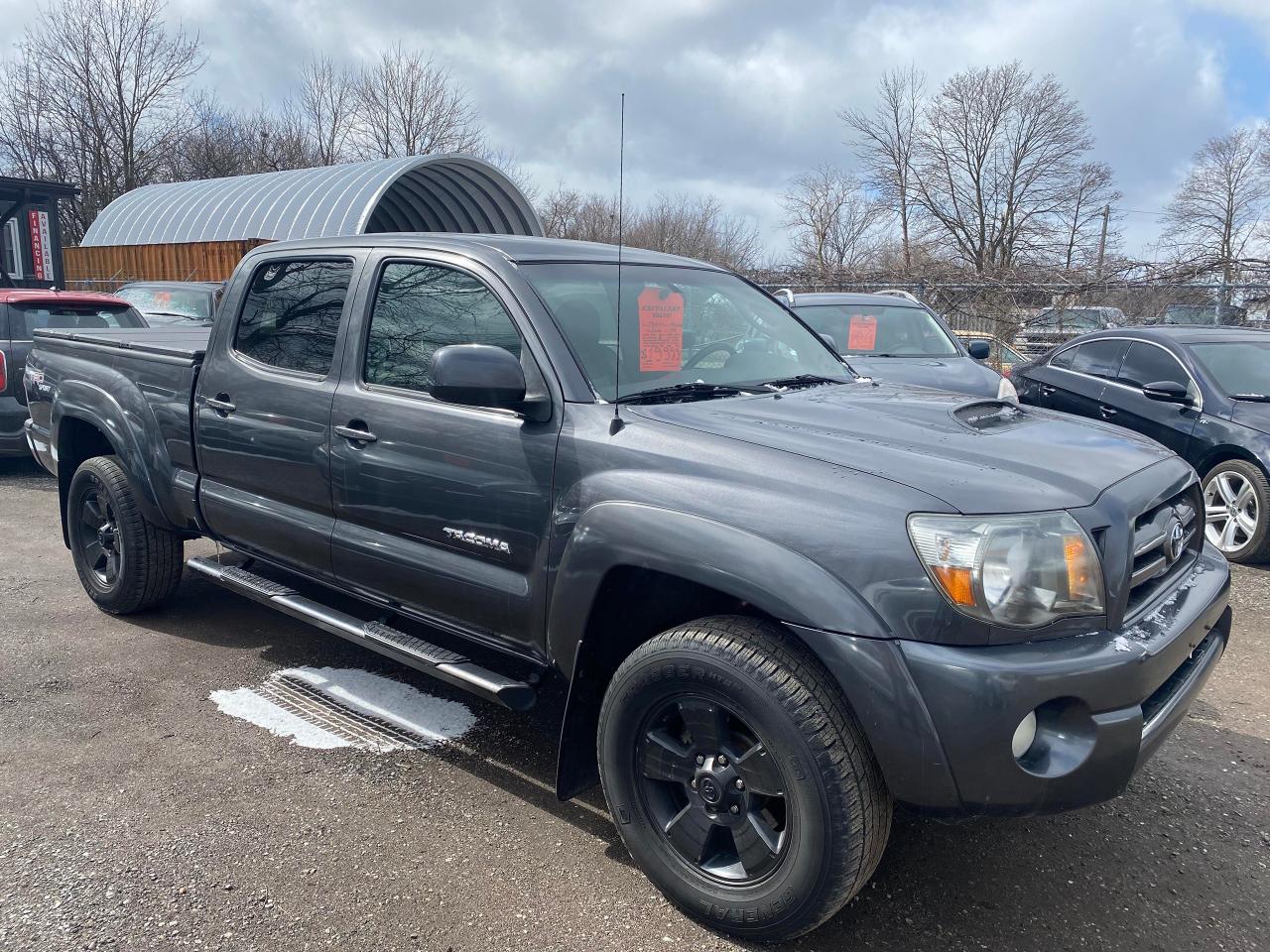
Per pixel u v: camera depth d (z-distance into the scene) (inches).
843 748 90.4
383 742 144.7
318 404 140.9
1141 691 91.9
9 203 655.1
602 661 113.2
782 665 92.4
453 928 101.9
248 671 169.5
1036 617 88.3
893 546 89.0
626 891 109.3
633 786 106.3
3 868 110.3
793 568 91.6
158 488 174.4
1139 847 120.6
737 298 154.5
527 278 125.0
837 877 90.9
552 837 120.0
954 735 86.0
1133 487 103.2
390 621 149.3
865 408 119.0
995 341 601.0
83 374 192.5
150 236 957.8
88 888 107.0
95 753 138.9
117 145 1433.3
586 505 107.9
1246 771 141.4
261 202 864.3
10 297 344.8
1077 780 88.4
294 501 148.2
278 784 131.2
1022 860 117.3
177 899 105.3
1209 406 271.3
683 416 111.0
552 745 145.6
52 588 216.8
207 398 162.2
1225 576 119.0
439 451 123.8
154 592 189.3
